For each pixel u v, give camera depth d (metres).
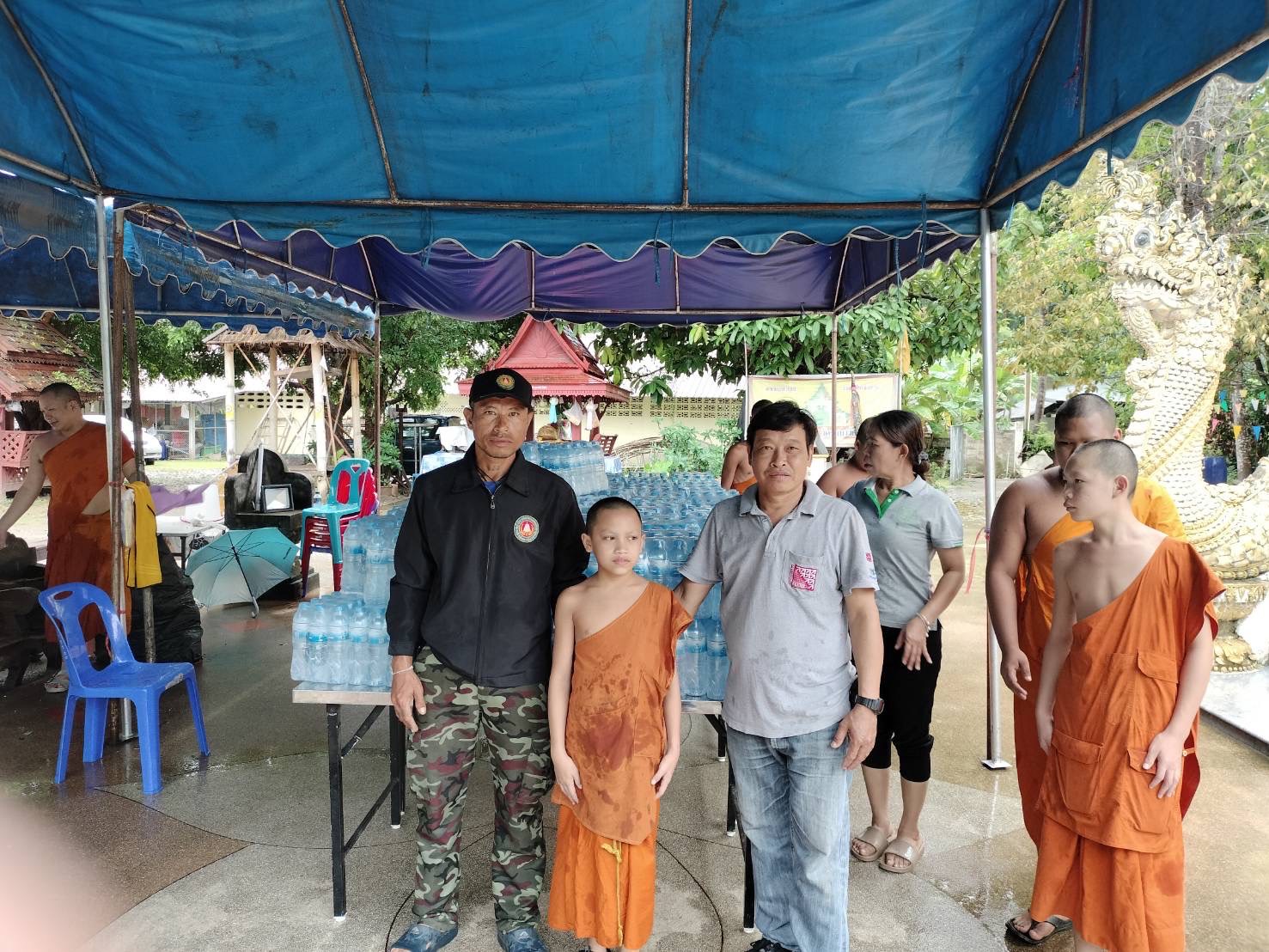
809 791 2.13
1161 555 1.99
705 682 2.54
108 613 3.90
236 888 2.78
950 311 9.69
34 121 3.10
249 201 3.56
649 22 2.83
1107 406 2.53
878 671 2.09
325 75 3.00
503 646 2.35
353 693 2.54
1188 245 5.24
